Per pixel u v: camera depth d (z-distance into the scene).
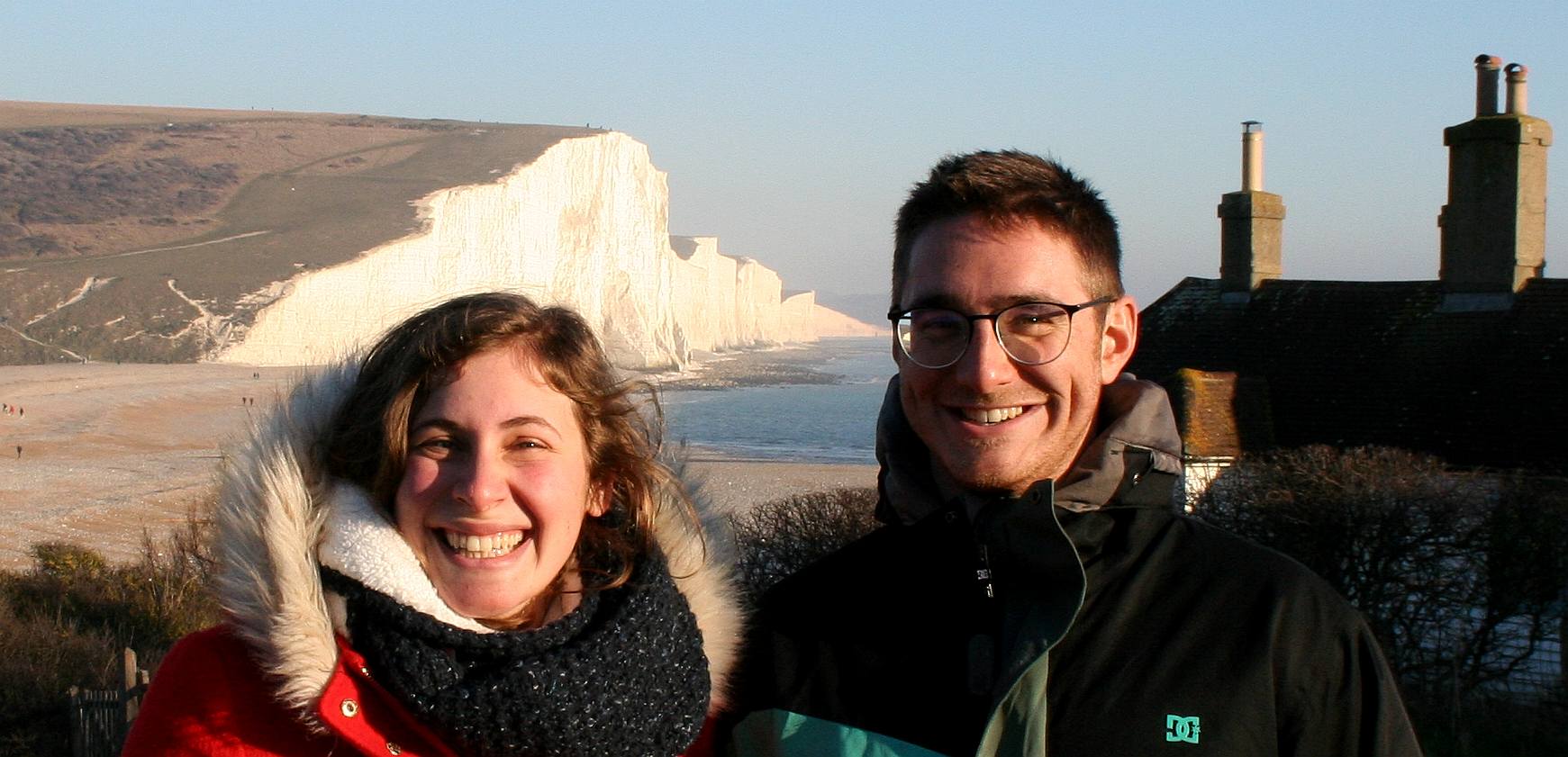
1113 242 2.48
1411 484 11.94
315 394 2.40
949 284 2.38
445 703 2.12
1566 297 14.23
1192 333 16.78
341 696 2.14
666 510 2.62
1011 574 2.32
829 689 2.40
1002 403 2.36
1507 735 10.20
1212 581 2.27
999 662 2.27
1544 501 11.52
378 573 2.21
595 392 2.45
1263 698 2.15
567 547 2.40
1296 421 14.92
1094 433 2.51
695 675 2.38
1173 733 2.13
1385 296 15.60
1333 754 2.17
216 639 2.28
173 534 17.98
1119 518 2.36
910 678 2.36
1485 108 14.80
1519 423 13.55
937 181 2.46
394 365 2.37
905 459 2.58
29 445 55.53
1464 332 14.66
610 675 2.22
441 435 2.33
